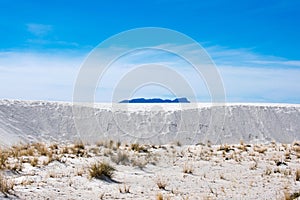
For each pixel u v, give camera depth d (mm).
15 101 34438
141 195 8023
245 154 14953
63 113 34031
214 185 9195
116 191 8344
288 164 12547
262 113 40125
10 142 22469
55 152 13977
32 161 11055
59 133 30438
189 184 9289
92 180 9242
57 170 10375
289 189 8664
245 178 10117
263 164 12555
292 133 38375
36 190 7918
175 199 7652
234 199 7695
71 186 8570
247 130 35594
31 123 30875
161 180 9742
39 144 16688
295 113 42531
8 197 7086
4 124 28156
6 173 9430
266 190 8594
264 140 34656
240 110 39062
